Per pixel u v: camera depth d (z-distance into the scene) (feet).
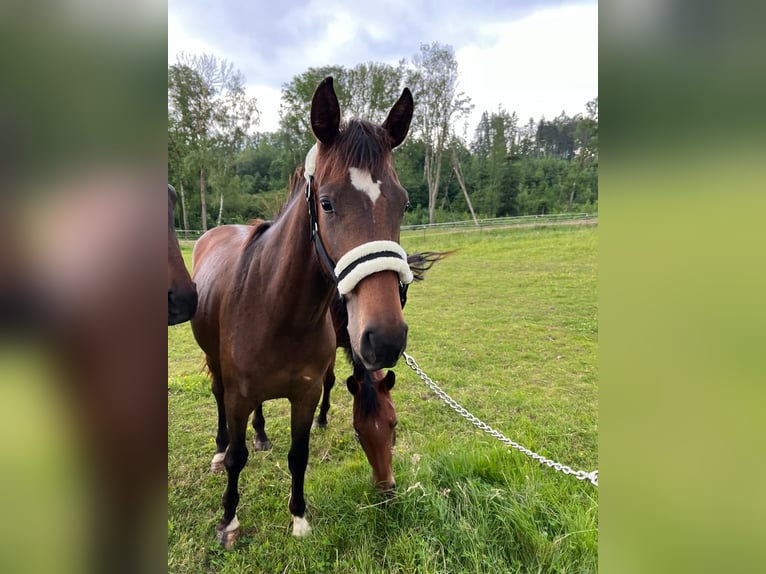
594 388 13.11
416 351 16.48
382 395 7.36
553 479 7.82
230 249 8.02
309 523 7.06
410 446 9.50
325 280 5.61
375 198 4.52
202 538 6.94
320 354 6.35
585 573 5.82
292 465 6.90
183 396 12.26
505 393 12.55
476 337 18.13
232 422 6.65
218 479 8.41
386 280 4.43
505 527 6.58
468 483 7.48
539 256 40.06
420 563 6.15
